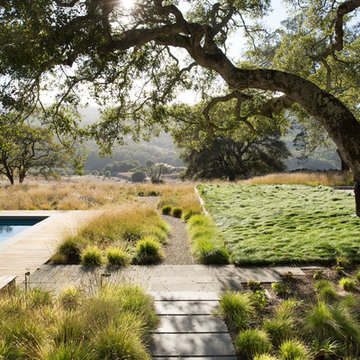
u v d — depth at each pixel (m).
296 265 5.44
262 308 3.73
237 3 5.77
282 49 7.59
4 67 3.99
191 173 34.38
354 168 3.94
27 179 38.81
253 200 11.54
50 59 4.22
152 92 6.34
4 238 9.12
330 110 4.03
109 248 6.04
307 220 8.07
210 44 4.98
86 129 6.16
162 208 12.12
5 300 3.35
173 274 5.22
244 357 2.88
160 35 4.83
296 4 7.23
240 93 5.71
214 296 4.12
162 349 2.91
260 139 30.78
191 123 7.03
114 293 3.67
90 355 2.56
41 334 2.81
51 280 4.84
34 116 5.58
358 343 2.98
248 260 5.58
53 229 8.49
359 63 7.43
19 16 3.89
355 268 5.16
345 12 4.77
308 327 3.21
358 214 3.98
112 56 4.94
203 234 7.48
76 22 4.23
